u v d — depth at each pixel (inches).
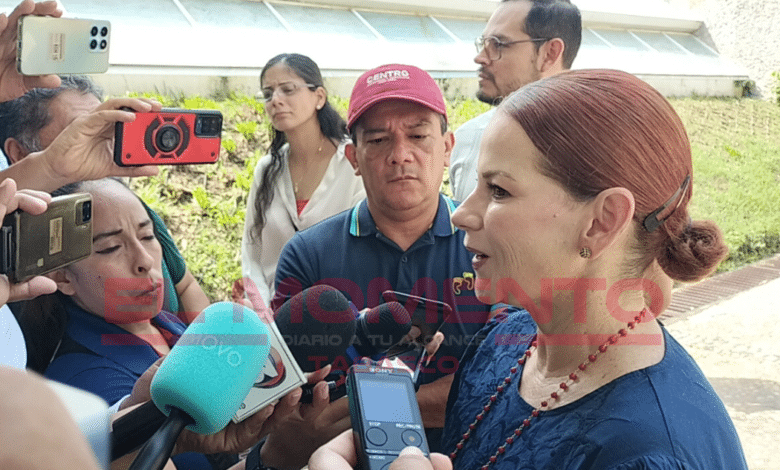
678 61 447.8
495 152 45.2
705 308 221.1
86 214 56.9
